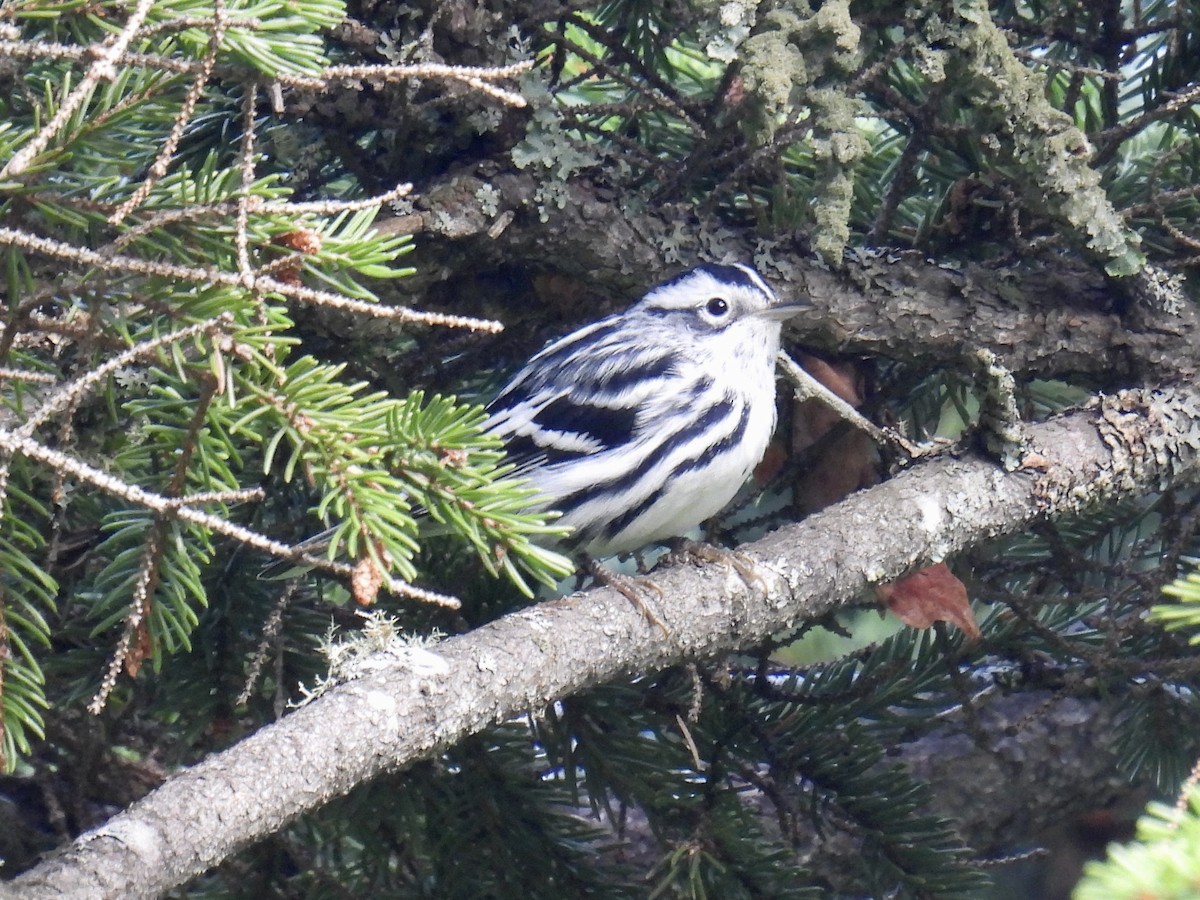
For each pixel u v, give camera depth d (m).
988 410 8.16
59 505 6.40
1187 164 9.32
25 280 5.55
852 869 10.46
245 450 8.30
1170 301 8.79
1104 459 8.31
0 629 5.57
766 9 7.59
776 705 8.85
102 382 5.78
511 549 5.84
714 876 8.01
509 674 6.36
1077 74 8.85
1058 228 8.66
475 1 7.83
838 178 7.73
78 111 5.47
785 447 10.16
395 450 5.76
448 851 8.45
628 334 9.55
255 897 8.52
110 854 4.99
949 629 9.43
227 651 8.09
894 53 7.95
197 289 5.50
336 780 5.59
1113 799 11.16
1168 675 8.77
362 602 5.30
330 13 5.68
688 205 8.91
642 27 9.12
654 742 8.53
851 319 8.90
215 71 5.70
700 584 7.37
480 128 8.09
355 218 5.94
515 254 8.62
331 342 8.48
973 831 11.11
